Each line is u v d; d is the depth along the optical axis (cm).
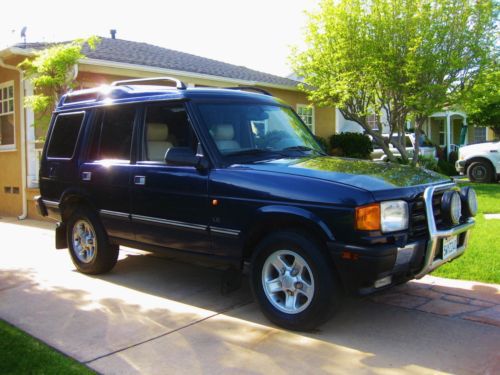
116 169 538
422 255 402
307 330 412
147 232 515
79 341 404
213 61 1806
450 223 424
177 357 372
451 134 2703
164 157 499
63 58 940
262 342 397
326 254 394
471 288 514
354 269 375
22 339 402
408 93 1415
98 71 1174
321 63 1502
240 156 473
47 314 468
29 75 1005
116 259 601
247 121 509
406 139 1945
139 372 349
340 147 1880
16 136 1156
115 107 563
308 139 559
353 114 1519
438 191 428
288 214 400
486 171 1560
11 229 959
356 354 372
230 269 476
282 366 355
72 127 617
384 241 379
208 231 455
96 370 353
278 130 530
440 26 1339
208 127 473
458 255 452
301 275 410
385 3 1379
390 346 385
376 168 456
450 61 1332
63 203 611
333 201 383
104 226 568
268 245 420
